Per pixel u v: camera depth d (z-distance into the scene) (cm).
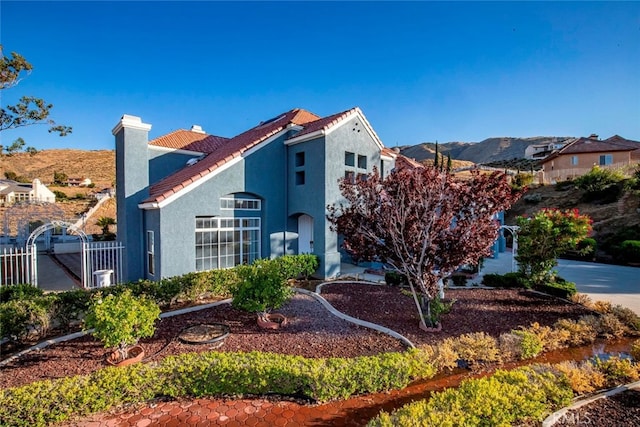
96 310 725
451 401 512
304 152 1770
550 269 1434
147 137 1627
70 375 695
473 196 877
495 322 1028
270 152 1786
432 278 944
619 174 3422
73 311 977
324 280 1619
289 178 1862
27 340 887
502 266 2203
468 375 721
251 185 1694
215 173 1543
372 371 634
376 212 935
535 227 1382
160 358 768
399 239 930
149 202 1388
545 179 4809
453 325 994
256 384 617
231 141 2419
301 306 1182
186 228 1441
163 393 608
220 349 819
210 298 1284
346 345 843
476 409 491
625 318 1019
